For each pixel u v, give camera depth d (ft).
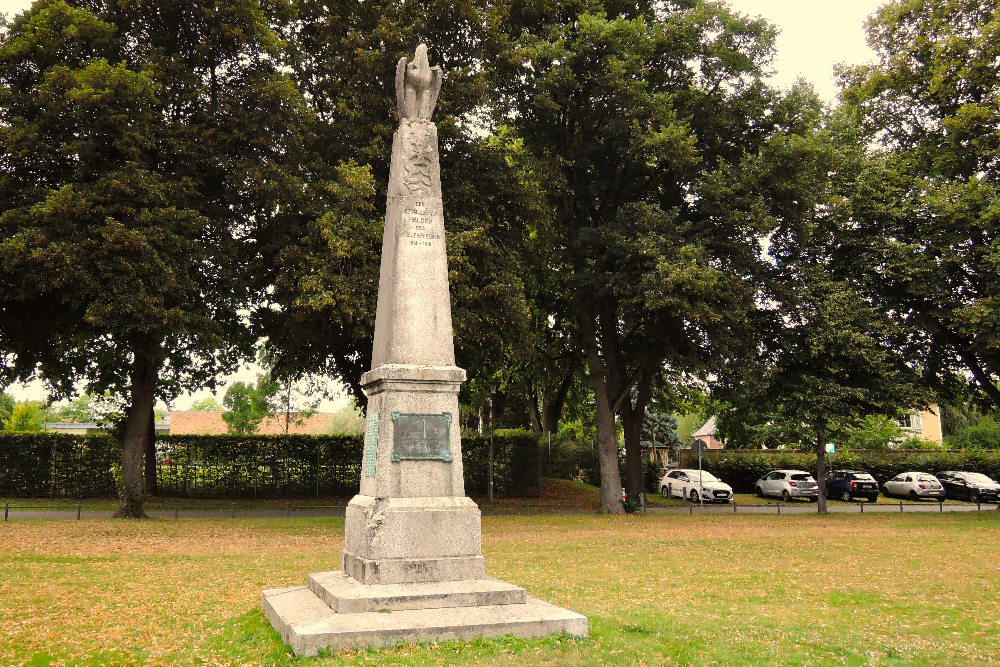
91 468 124.06
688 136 91.50
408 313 32.76
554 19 96.84
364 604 26.43
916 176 109.81
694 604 36.70
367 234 71.15
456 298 77.10
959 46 100.94
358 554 29.96
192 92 73.92
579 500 130.62
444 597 27.32
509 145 103.30
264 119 74.69
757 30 92.07
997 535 73.10
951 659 27.27
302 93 85.56
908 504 138.82
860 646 28.71
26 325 74.18
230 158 75.00
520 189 84.89
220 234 77.92
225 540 63.93
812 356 99.60
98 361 104.01
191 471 127.34
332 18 81.41
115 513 84.38
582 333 105.81
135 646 27.22
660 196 96.32
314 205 75.56
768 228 84.69
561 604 35.01
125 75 65.67
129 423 85.97
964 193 100.58
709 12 90.27
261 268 80.38
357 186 70.33
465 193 79.10
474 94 81.25
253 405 155.84
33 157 66.69
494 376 127.95
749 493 166.30
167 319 66.64
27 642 27.94
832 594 40.52
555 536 70.38
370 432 32.27
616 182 96.07
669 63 94.53
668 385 142.41
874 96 114.62
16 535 64.90
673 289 81.30
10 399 233.55
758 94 93.66
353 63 79.71
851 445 178.19
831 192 99.60
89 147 65.98
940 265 101.91
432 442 30.63
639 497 113.60
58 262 61.82
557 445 160.25
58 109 65.31
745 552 58.59
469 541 29.63
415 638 25.03
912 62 108.68
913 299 104.73
